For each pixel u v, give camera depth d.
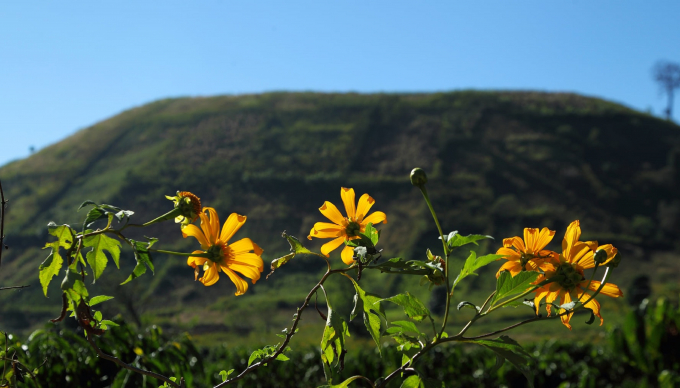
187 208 1.01
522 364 1.00
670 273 45.47
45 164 66.31
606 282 1.05
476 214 55.09
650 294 27.88
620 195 58.66
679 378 4.87
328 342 1.00
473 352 8.32
